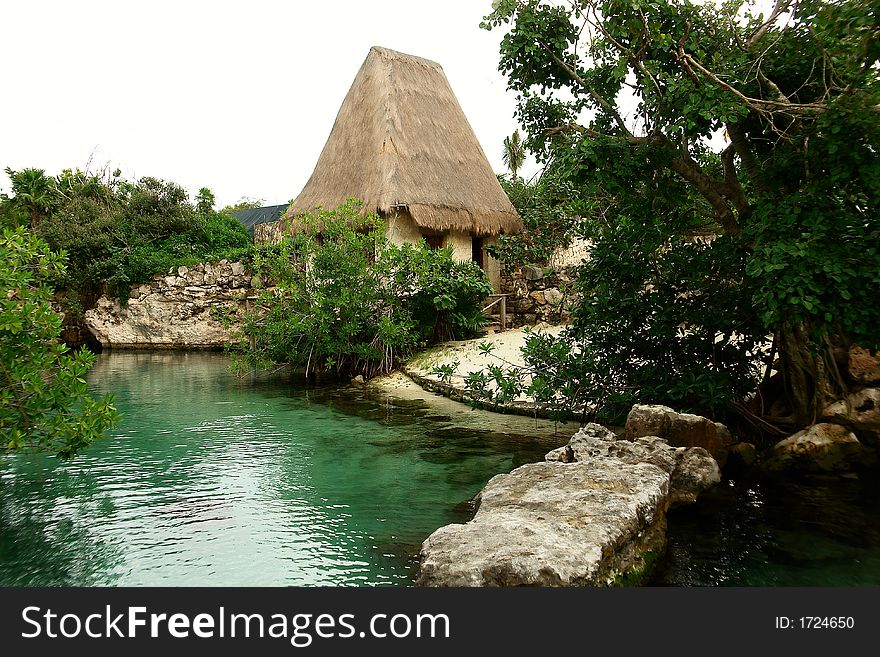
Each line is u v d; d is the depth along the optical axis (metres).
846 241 5.31
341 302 12.16
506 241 16.12
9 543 4.57
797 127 5.96
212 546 4.51
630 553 4.00
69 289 20.69
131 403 10.47
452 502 5.44
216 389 12.01
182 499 5.55
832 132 5.08
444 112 17.89
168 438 7.90
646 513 4.30
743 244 6.28
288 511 5.23
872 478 5.77
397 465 6.55
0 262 4.88
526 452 6.95
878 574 3.96
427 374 11.55
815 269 5.05
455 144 17.38
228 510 5.27
